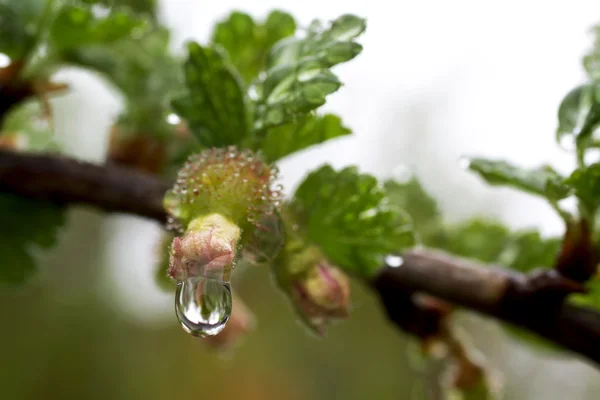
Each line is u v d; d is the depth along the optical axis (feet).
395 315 0.45
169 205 0.34
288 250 0.35
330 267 0.35
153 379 1.45
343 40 0.35
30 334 1.34
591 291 0.39
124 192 0.42
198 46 0.36
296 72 0.35
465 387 0.45
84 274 1.45
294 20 0.43
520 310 0.39
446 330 0.45
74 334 1.39
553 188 0.36
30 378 1.32
